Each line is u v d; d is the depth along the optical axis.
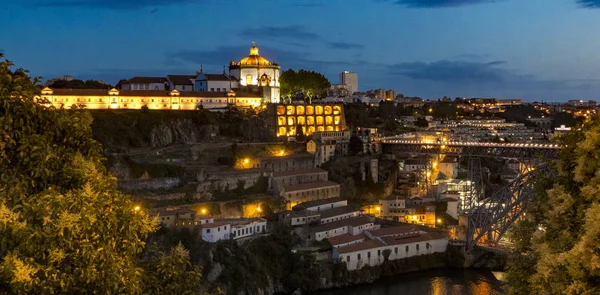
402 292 153.38
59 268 34.47
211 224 158.00
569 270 43.47
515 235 58.25
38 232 33.25
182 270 44.38
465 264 178.00
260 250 161.38
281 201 197.50
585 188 46.47
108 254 35.28
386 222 196.38
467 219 179.88
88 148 43.72
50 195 35.00
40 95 41.03
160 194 183.88
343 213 191.38
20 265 31.97
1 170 36.72
